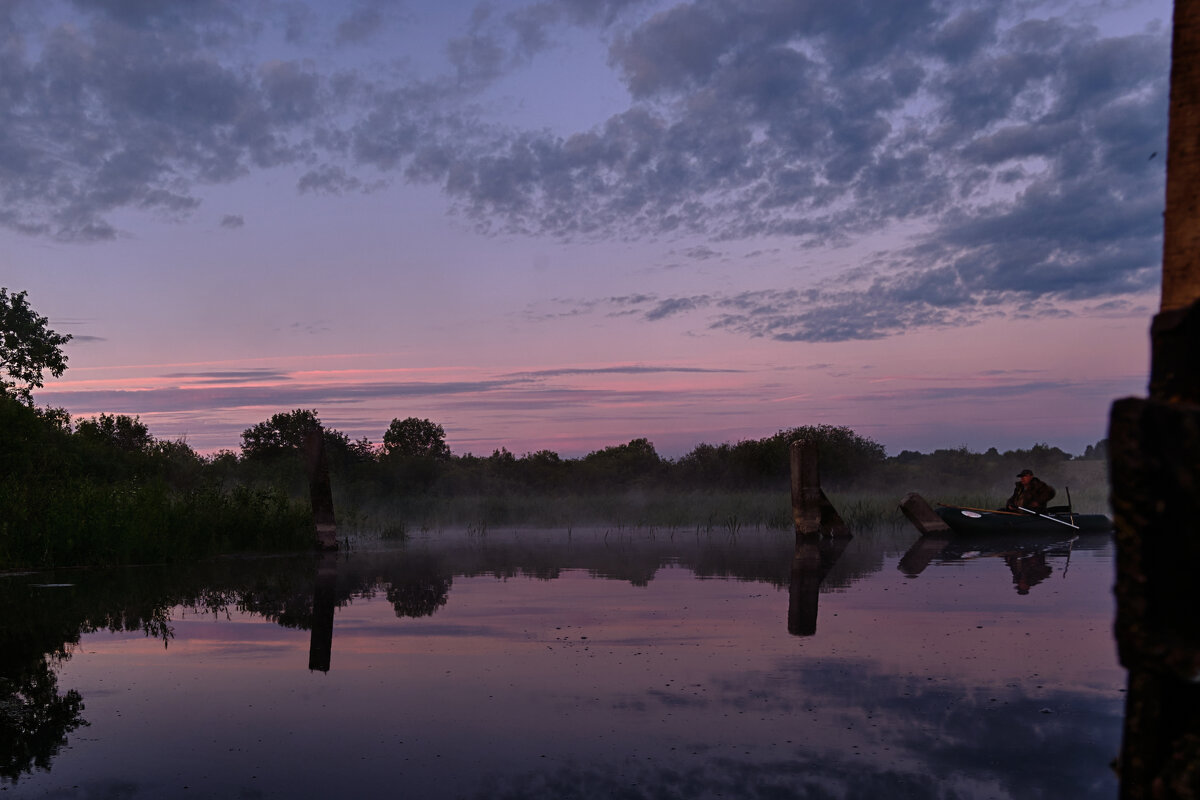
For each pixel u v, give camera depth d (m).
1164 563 1.77
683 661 6.75
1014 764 4.33
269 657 7.21
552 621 8.70
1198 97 2.36
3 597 11.20
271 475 34.00
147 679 6.46
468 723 5.20
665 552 16.14
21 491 16.64
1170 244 2.40
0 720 5.39
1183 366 1.94
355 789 4.16
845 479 40.50
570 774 4.30
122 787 4.23
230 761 4.57
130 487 18.69
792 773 4.25
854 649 7.08
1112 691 5.68
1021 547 16.61
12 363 33.06
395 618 9.09
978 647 7.10
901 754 4.50
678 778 4.21
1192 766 1.76
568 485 44.59
